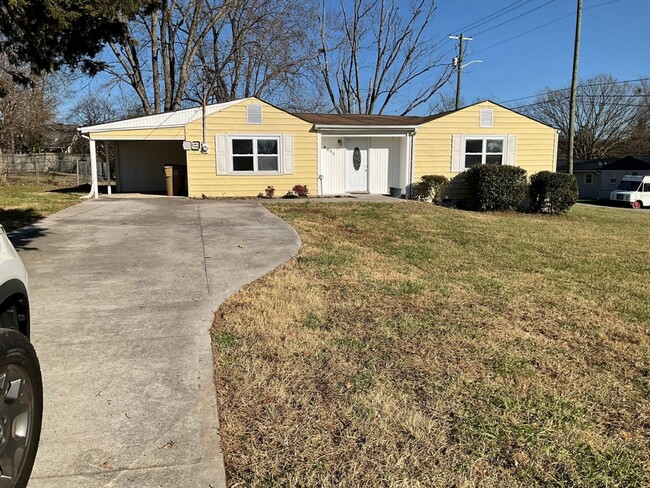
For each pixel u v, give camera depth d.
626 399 2.95
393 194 15.38
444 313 4.50
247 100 14.38
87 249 6.96
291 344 3.65
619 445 2.47
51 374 3.11
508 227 10.88
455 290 5.30
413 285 5.42
